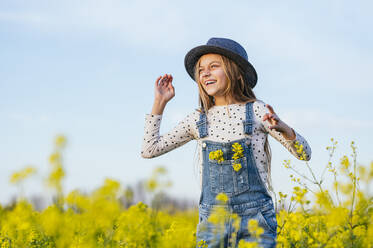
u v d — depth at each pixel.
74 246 2.26
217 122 2.82
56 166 2.01
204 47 2.94
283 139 2.73
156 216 3.10
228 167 2.66
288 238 2.67
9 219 3.10
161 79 3.09
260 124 2.77
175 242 2.86
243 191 2.61
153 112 3.02
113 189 2.12
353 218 2.48
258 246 2.46
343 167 2.56
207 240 2.62
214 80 2.91
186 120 2.99
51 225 2.02
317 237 2.44
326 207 2.32
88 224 2.25
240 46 3.18
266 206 2.59
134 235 2.77
